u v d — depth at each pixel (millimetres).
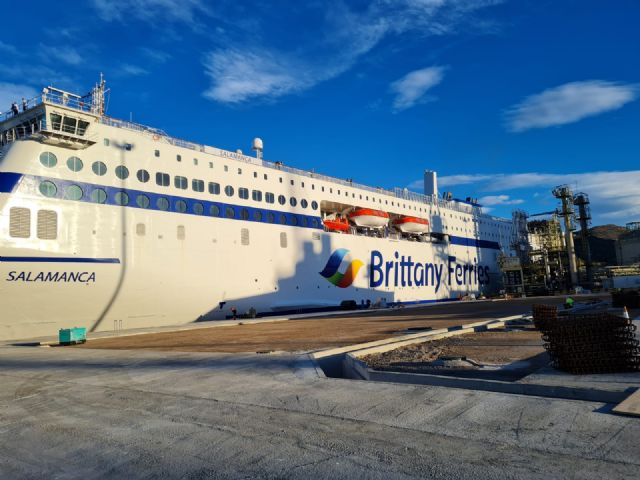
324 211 44000
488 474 4016
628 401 5719
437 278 53062
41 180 22797
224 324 27109
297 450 4887
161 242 27250
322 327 22922
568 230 66938
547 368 8766
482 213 64750
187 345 16688
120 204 25641
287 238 35531
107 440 5590
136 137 26969
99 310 24656
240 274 31641
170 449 5141
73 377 10438
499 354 11570
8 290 21469
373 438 5141
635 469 3949
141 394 8195
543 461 4234
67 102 23578
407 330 19031
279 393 7676
